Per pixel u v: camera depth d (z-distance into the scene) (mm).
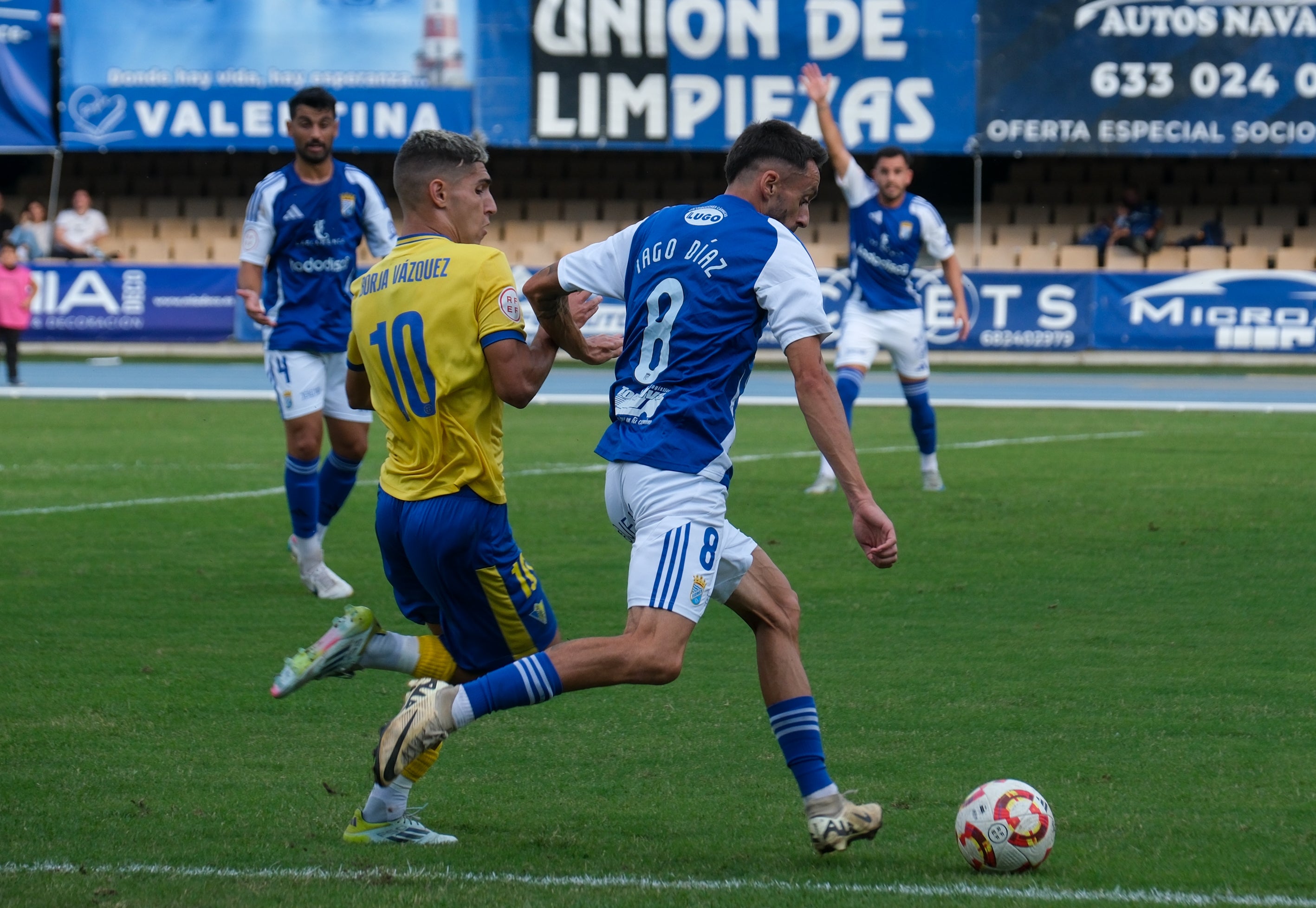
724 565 11320
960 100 69125
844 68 68938
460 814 12094
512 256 77562
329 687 16344
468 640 12102
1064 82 68938
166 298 69938
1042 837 10445
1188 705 15484
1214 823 11695
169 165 84188
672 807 12320
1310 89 68500
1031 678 16641
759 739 14398
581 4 68500
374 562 23828
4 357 69438
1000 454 37875
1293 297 67938
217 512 28391
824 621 19516
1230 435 42625
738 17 68750
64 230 72312
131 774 13047
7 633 18625
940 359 70625
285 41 68500
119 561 23500
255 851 10891
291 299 21391
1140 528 26562
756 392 59031
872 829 10922
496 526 11820
